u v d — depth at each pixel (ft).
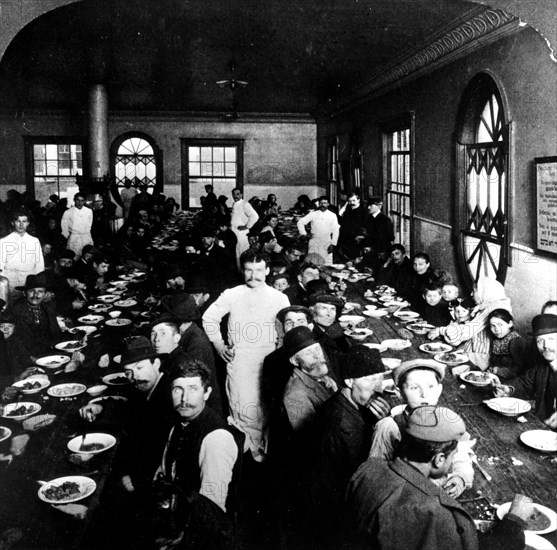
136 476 11.06
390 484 8.23
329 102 59.77
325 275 30.37
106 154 52.31
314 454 10.60
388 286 29.01
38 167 68.85
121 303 26.30
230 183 74.02
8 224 35.86
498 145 26.45
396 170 43.96
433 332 19.88
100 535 9.73
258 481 15.25
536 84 22.45
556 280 21.79
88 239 42.45
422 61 33.50
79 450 12.00
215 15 27.22
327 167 67.36
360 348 10.75
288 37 31.24
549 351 15.23
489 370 17.84
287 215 65.92
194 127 72.23
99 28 29.84
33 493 10.54
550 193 21.70
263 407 16.34
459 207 30.40
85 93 55.47
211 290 27.68
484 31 25.34
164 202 61.67
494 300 20.61
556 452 11.91
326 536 9.97
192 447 10.50
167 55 36.58
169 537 7.34
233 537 7.65
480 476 11.16
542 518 9.73
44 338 20.16
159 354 13.16
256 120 72.79
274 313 16.37
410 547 7.97
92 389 15.16
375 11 25.59
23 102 61.41
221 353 16.56
